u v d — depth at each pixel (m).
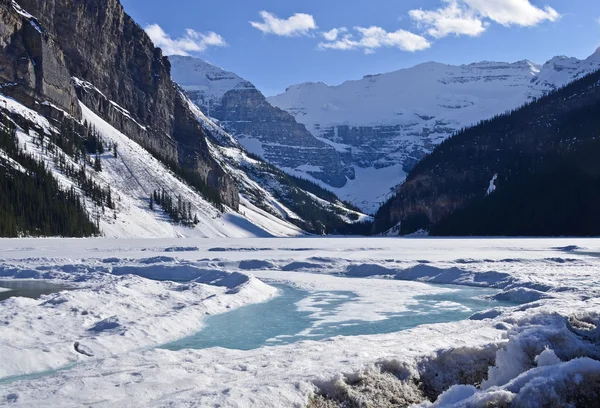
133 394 10.45
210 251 67.12
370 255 57.09
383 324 21.72
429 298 29.64
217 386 10.16
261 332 20.11
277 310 25.34
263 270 46.12
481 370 10.92
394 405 9.73
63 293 22.48
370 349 13.54
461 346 11.34
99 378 11.41
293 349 14.26
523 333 10.80
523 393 7.63
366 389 9.88
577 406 7.51
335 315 23.95
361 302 28.09
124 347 17.00
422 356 11.16
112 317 19.59
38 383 11.43
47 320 18.61
